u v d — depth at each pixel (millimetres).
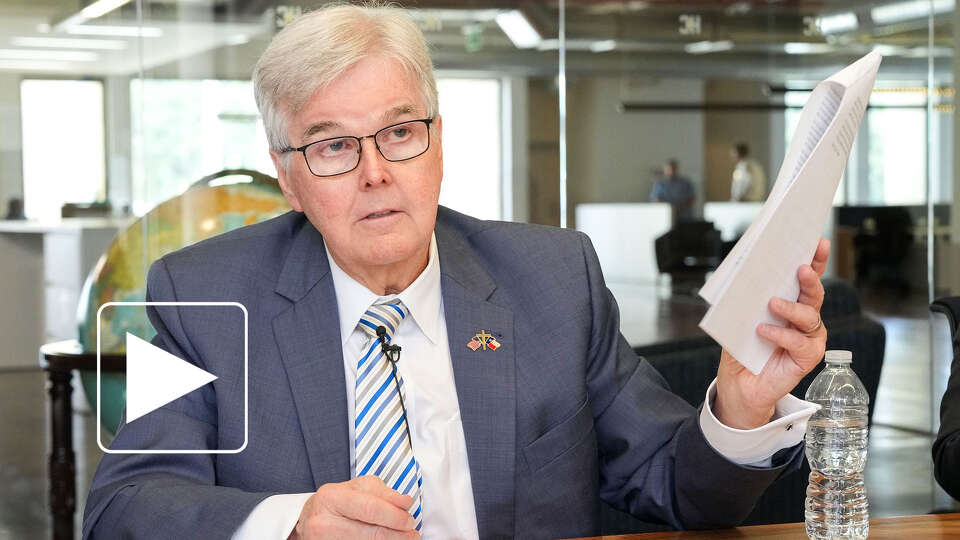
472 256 1590
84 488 4348
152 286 1524
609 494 1586
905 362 5531
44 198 5598
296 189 1412
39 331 5676
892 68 5750
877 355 2205
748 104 6602
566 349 1521
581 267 1595
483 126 5910
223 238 1591
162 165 5645
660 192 6387
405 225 1379
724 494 1356
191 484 1351
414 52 1380
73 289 5656
